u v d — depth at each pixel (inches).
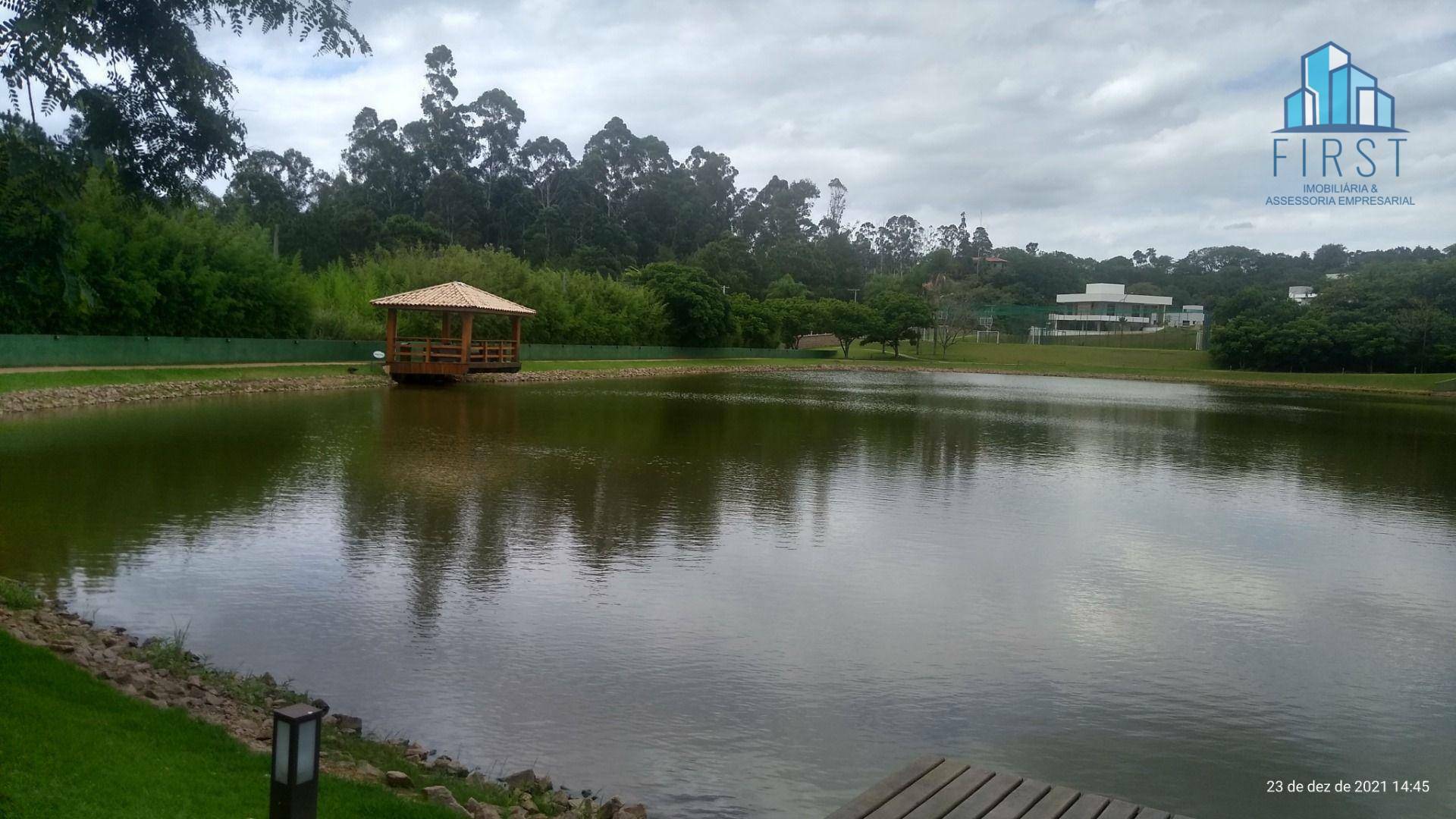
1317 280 5383.9
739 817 272.5
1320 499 861.2
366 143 4576.8
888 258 7667.3
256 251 1706.4
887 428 1370.6
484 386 1879.9
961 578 537.0
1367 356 3607.3
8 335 1203.9
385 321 2117.4
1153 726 349.4
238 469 773.3
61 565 478.0
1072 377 3577.8
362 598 452.1
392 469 809.5
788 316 4165.8
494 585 481.4
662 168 6063.0
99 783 205.8
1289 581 559.5
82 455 800.9
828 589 502.6
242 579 471.5
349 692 344.5
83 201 1337.4
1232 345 3841.0
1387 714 367.9
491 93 4921.3
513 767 295.7
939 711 354.0
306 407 1284.4
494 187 4749.0
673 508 693.3
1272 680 398.6
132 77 408.5
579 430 1162.0
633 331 3046.3
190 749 241.9
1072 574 555.5
